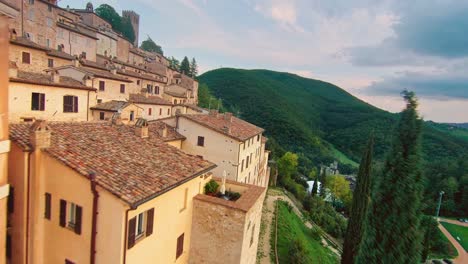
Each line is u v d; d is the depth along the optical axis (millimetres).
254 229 18188
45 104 29641
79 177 11453
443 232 62500
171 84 73750
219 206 15945
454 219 73062
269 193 48250
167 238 14336
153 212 12844
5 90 9617
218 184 19906
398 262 8953
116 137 16109
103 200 11094
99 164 12266
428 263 45344
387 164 9570
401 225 9000
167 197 13859
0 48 9234
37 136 11656
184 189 15562
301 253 25656
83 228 11555
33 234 12031
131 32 121438
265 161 50156
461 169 78938
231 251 15828
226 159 28906
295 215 42625
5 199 10047
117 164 12938
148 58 98500
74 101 33188
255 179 40312
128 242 11398
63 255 12102
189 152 30047
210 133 29250
